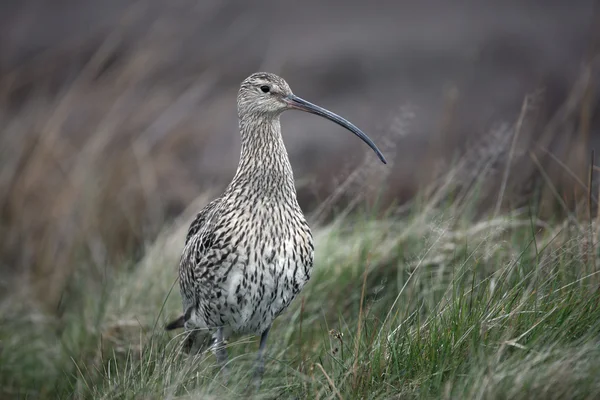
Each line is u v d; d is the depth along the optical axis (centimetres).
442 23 3469
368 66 3023
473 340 920
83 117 2078
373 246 1320
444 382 909
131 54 2242
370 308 1084
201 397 953
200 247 1095
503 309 956
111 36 2448
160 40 2245
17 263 1908
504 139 1332
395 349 955
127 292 1454
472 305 976
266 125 1112
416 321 1018
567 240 1067
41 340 1538
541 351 876
